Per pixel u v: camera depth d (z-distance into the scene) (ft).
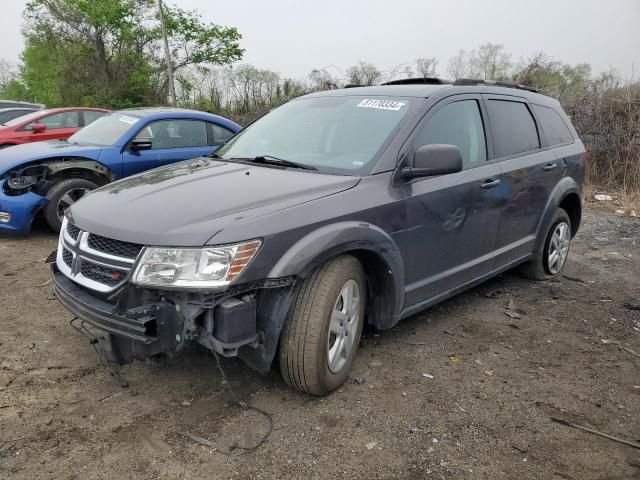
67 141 24.29
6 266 17.97
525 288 17.49
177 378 10.96
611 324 14.79
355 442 9.17
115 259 9.21
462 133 13.58
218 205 9.60
